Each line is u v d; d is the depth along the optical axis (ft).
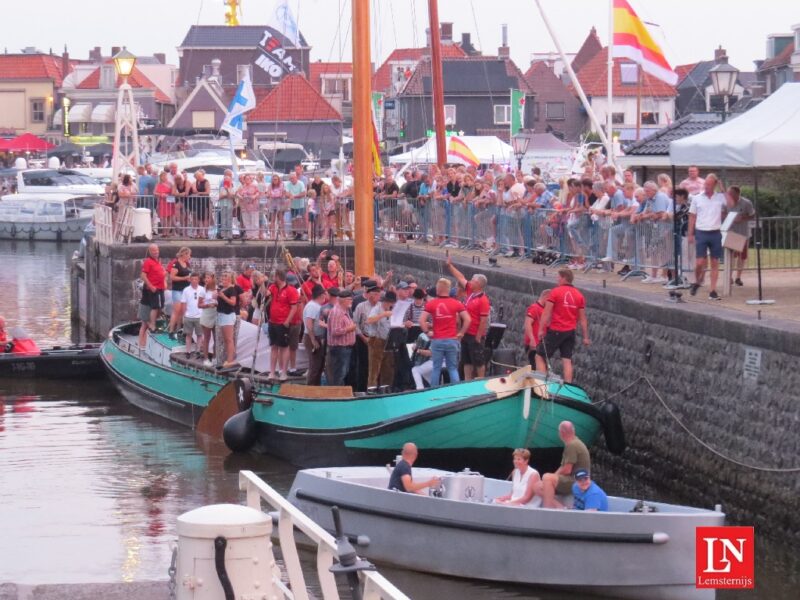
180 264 112.57
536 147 207.92
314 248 138.21
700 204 77.97
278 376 89.04
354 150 98.17
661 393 73.82
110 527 67.97
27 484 77.97
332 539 31.27
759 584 56.34
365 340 82.17
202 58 436.76
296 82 345.10
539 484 59.88
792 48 273.75
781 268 88.43
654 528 54.60
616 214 91.45
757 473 63.72
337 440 78.07
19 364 119.34
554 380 72.84
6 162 403.13
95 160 379.55
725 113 114.62
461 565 59.11
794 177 120.06
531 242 104.99
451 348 76.43
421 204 127.54
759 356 63.98
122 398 110.83
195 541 30.99
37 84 498.69
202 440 91.66
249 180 140.26
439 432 72.90
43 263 236.63
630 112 358.23
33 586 38.83
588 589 56.34
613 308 79.87
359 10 96.73
